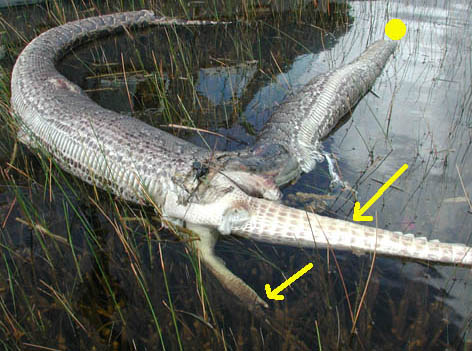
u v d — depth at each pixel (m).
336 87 5.78
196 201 4.02
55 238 3.85
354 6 9.55
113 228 4.02
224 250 3.76
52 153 4.95
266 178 4.32
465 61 7.03
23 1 9.26
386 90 6.35
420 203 4.18
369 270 3.48
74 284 3.43
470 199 4.20
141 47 8.11
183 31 8.73
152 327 3.07
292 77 6.79
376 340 2.92
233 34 8.48
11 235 3.88
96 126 4.74
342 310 3.14
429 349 2.86
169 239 3.89
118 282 3.44
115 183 4.49
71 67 7.41
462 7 9.05
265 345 2.91
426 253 3.52
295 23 8.86
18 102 5.64
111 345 2.96
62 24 8.71
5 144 5.24
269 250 3.75
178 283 3.41
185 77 6.92
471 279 3.39
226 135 5.40
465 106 5.81
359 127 5.55
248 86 6.59
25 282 3.44
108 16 8.62
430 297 3.23
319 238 3.76
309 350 2.87
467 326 3.00
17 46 7.85
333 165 4.80
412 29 8.24
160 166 4.24
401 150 5.01
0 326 3.09
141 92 6.55
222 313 3.15
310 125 5.21
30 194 4.42
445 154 4.90
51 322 3.14
